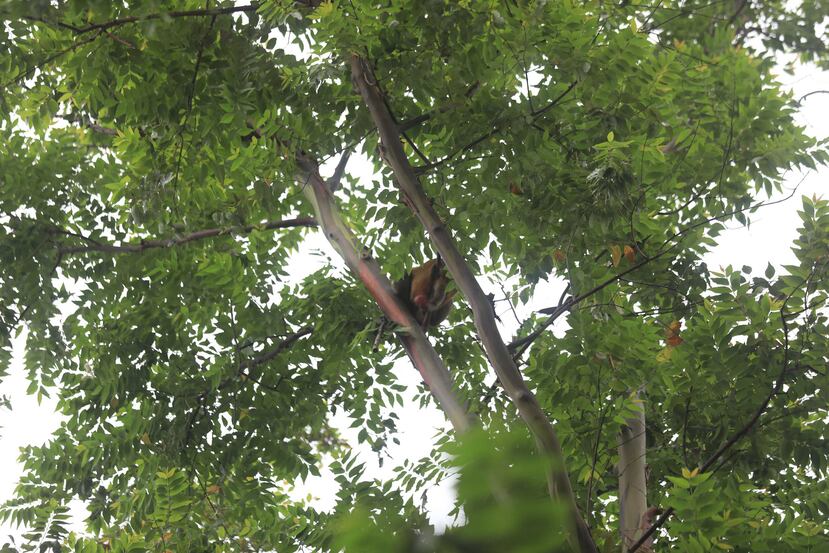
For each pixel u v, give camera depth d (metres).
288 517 7.83
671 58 7.02
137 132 8.49
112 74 7.84
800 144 6.96
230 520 8.69
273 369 9.58
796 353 6.80
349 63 7.34
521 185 7.25
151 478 8.82
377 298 8.02
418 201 6.96
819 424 6.83
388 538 0.96
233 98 7.43
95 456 9.11
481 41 7.16
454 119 7.38
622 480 7.26
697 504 5.31
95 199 9.91
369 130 7.76
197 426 9.08
